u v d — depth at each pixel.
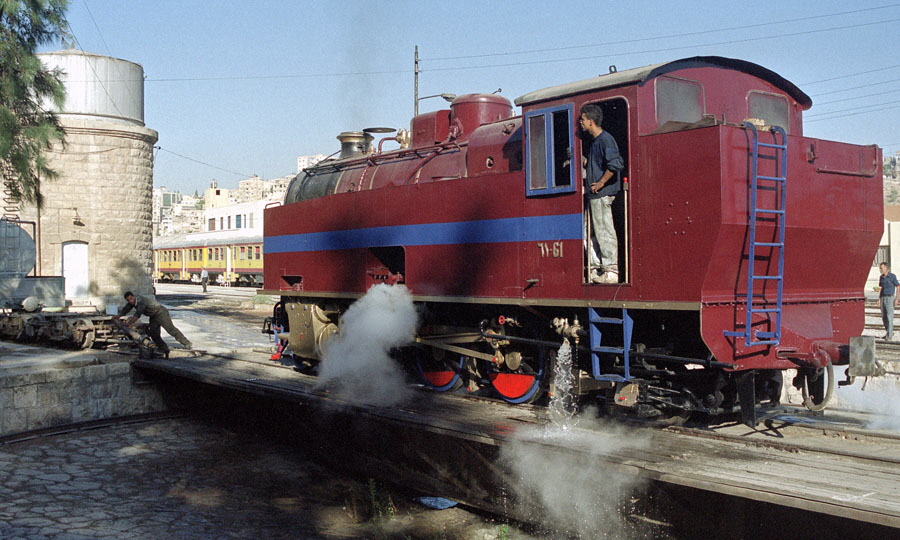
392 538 7.99
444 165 9.48
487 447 7.82
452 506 8.98
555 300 7.42
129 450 11.43
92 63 24.34
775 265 6.77
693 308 6.32
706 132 6.23
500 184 8.06
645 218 6.71
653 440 6.69
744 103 7.77
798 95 8.25
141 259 25.50
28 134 16.02
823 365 6.79
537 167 7.61
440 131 10.28
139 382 13.41
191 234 60.38
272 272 12.48
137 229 25.33
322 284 11.12
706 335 6.29
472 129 9.71
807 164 6.87
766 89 8.03
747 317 6.36
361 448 10.34
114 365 13.10
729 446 6.43
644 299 6.70
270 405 12.24
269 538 8.10
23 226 22.77
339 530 8.36
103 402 12.96
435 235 8.92
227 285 48.91
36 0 15.93
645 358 6.95
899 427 7.43
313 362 12.03
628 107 6.84
